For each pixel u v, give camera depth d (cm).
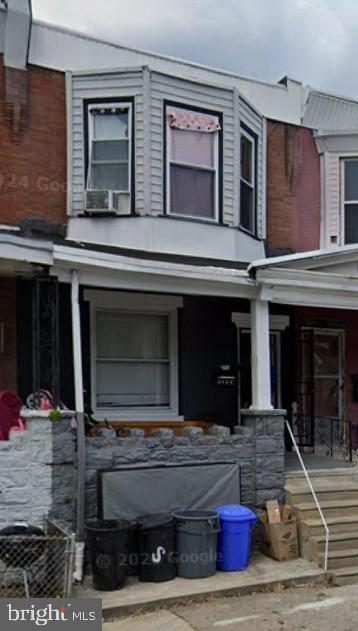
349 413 1238
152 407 1048
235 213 1036
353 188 1216
